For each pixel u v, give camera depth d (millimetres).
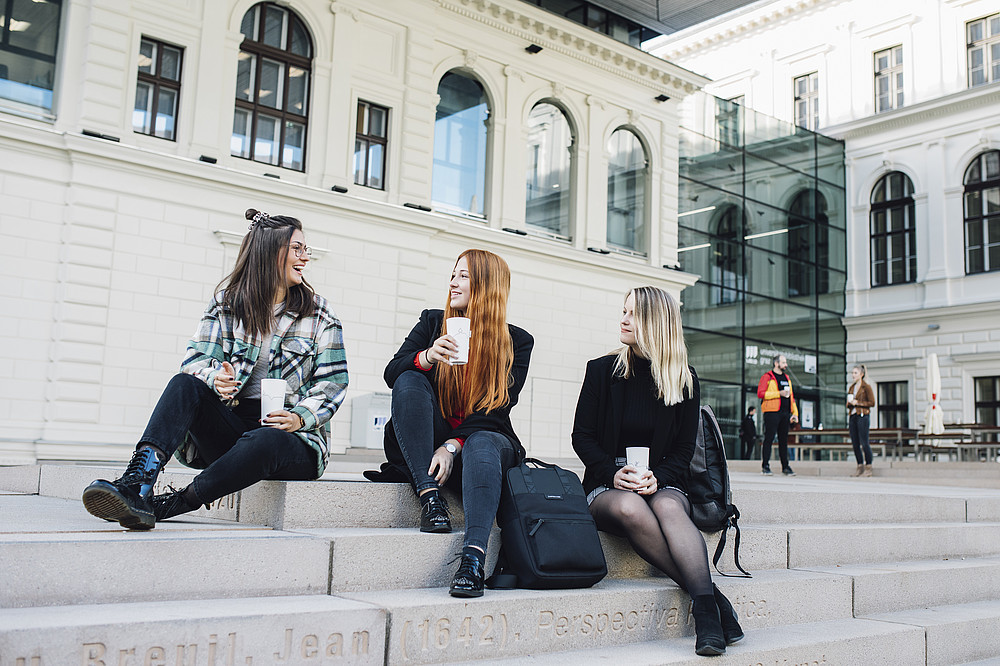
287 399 3551
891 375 25531
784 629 3746
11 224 12312
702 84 21500
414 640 2723
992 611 4578
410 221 16031
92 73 13102
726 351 22781
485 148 18219
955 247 24609
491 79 18109
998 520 6645
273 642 2439
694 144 22875
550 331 18516
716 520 3863
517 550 3191
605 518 3641
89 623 2170
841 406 25922
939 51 25297
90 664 2152
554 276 18641
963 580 4895
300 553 2867
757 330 23656
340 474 5664
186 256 13664
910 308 25344
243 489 3500
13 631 2061
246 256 3545
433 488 3344
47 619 2213
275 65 15234
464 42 17703
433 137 17188
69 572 2467
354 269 15477
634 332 3812
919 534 5285
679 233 22109
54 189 12703
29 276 12430
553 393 18438
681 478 3848
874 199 26719
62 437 12414
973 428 17375
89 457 12414
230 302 3498
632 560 3811
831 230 26484
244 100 14773
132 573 2559
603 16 20484
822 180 26328
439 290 16812
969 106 24359
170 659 2268
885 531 5043
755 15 29125
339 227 15328
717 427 3955
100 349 12797
